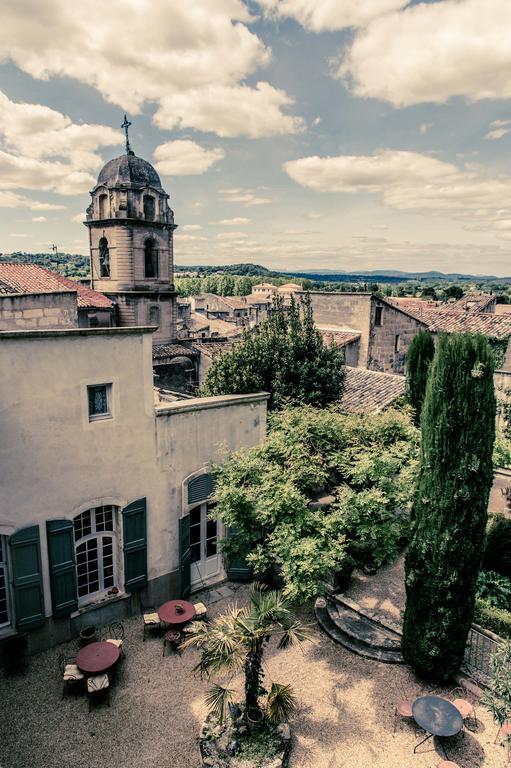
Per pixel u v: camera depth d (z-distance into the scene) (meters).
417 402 18.80
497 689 8.07
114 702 10.05
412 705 9.38
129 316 31.83
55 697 10.05
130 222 30.64
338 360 18.94
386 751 9.09
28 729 9.38
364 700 10.19
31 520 10.56
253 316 72.31
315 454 12.80
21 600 10.59
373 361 27.53
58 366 10.44
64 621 11.37
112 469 11.56
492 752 9.02
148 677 10.71
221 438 13.37
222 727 9.28
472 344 9.30
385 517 10.77
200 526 13.55
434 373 9.69
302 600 10.03
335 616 12.47
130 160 31.27
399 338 28.84
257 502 11.14
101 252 32.22
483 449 9.47
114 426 11.44
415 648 10.41
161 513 12.57
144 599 12.66
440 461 9.62
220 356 19.23
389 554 10.93
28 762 8.77
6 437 10.02
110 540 12.17
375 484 11.47
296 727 9.58
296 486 11.78
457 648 10.18
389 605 12.98
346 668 11.07
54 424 10.58
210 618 12.48
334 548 10.18
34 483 10.49
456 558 9.71
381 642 11.53
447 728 8.81
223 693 8.56
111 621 12.17
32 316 19.41
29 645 10.97
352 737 9.37
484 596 12.58
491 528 14.34
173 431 12.41
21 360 9.98
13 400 10.00
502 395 23.64
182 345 33.00
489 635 11.32
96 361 10.93
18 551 10.45
